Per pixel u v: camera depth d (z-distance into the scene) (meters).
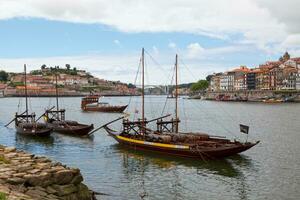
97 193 36.03
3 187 24.23
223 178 42.97
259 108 187.00
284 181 41.69
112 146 63.84
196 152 52.19
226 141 57.31
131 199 34.81
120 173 44.84
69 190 28.69
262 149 61.00
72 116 145.38
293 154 56.75
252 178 42.97
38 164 31.00
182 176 43.69
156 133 63.50
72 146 64.44
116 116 146.12
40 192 26.42
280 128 93.12
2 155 33.41
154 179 42.25
